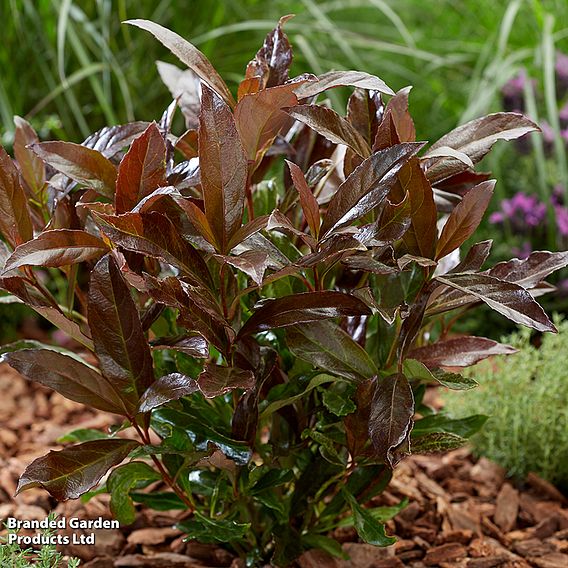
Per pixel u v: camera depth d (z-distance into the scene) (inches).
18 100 83.8
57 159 44.8
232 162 43.6
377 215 46.1
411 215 44.4
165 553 53.4
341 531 54.1
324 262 44.9
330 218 43.7
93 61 89.3
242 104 44.1
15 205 45.3
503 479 59.5
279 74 46.5
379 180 43.1
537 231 81.5
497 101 93.0
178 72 51.9
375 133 46.5
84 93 89.7
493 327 79.0
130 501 47.0
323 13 98.8
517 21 99.2
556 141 76.9
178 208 45.1
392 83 102.7
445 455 61.8
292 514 49.7
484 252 46.6
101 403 45.4
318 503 51.5
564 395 59.6
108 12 86.3
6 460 61.2
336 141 43.7
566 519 55.8
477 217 44.7
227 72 92.1
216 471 50.0
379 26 105.3
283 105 44.3
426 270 45.2
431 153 44.4
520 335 77.6
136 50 89.0
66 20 79.7
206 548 53.1
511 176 89.0
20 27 84.5
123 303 44.8
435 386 69.9
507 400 59.4
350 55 86.6
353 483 50.1
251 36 95.0
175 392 44.2
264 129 45.1
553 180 84.3
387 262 43.9
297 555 48.7
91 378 45.2
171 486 47.8
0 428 64.7
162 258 43.3
